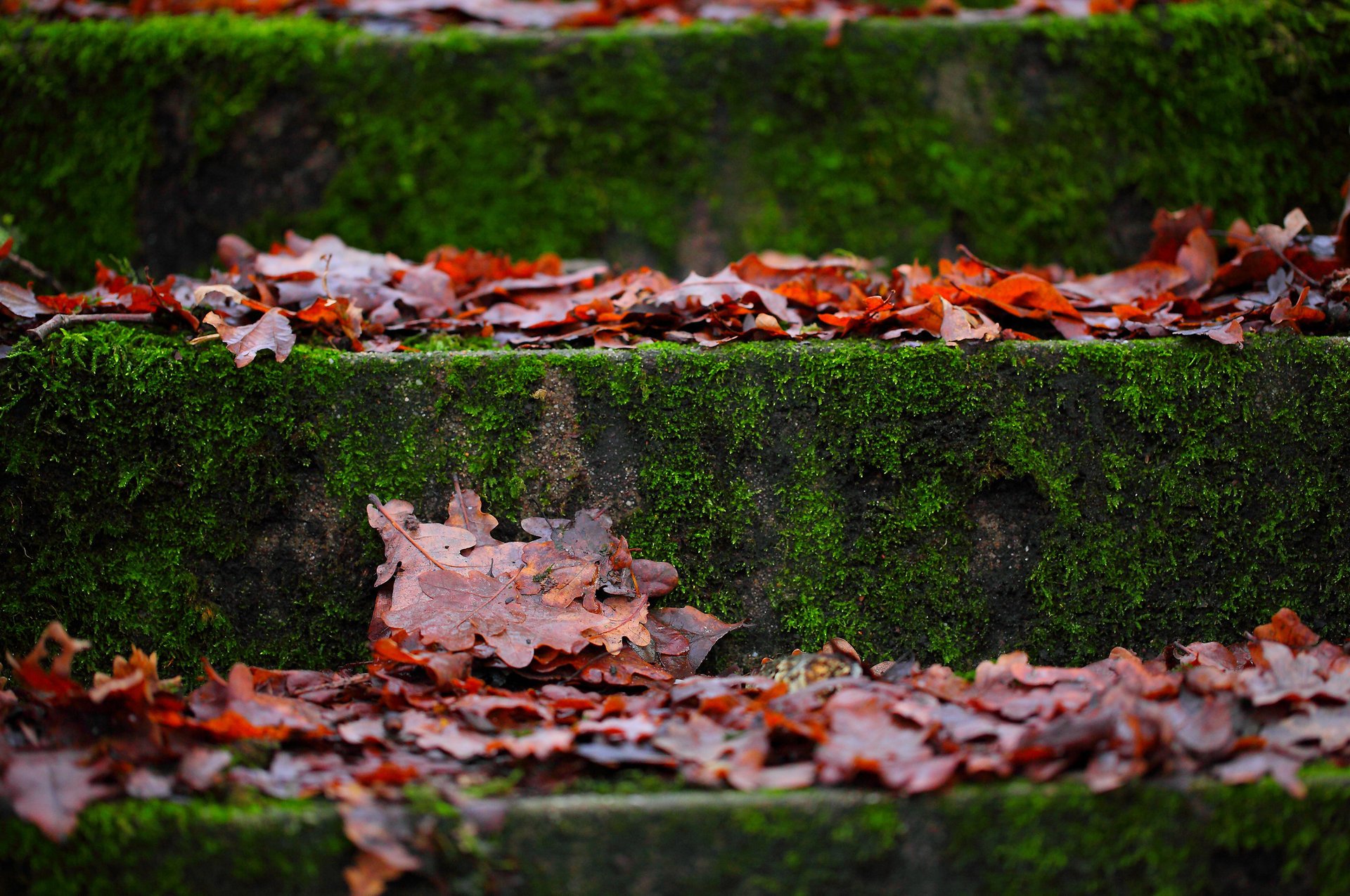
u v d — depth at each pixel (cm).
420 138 256
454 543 158
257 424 161
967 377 162
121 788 112
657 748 122
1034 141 257
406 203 257
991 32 255
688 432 165
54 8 269
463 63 255
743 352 164
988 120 257
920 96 258
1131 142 254
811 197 261
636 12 303
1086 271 258
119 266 249
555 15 302
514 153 258
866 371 162
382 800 109
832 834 109
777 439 165
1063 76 255
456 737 124
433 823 107
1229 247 246
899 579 165
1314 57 247
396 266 220
